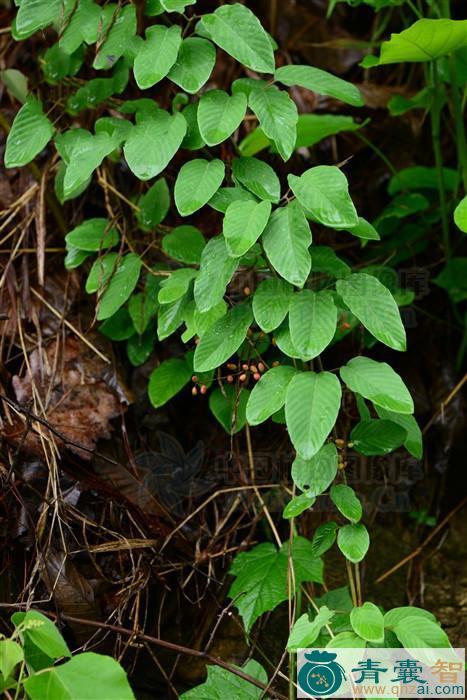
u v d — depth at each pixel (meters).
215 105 1.37
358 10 1.70
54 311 1.52
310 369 1.39
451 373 1.61
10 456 1.43
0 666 1.27
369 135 1.65
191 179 1.37
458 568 1.54
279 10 1.66
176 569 1.47
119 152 1.51
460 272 1.58
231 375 1.44
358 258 1.63
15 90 1.54
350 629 1.39
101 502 1.46
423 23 1.41
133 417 1.52
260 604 1.41
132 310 1.49
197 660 1.47
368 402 1.52
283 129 1.37
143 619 1.47
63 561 1.42
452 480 1.58
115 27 1.40
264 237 1.34
